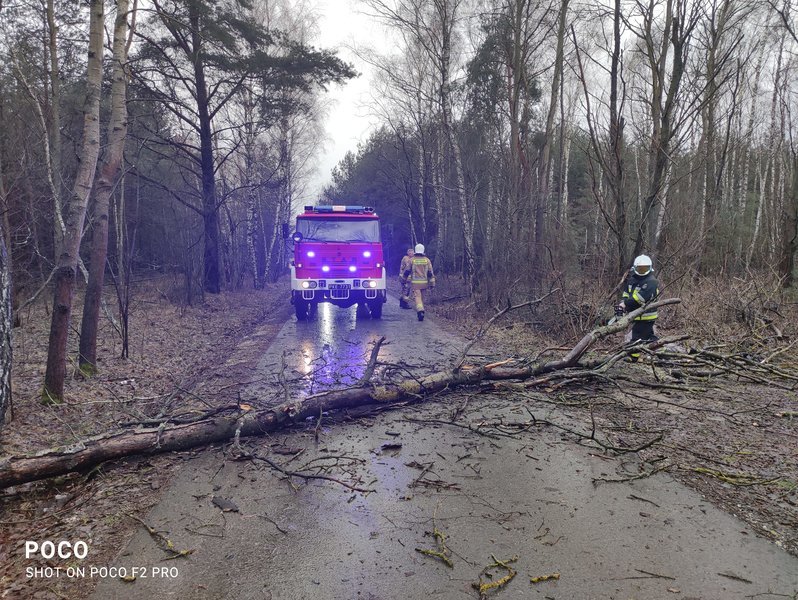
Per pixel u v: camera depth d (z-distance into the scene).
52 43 11.76
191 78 16.75
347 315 14.22
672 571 2.67
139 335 10.09
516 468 4.03
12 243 11.69
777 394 5.86
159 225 20.42
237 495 3.64
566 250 11.59
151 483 3.85
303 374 7.07
